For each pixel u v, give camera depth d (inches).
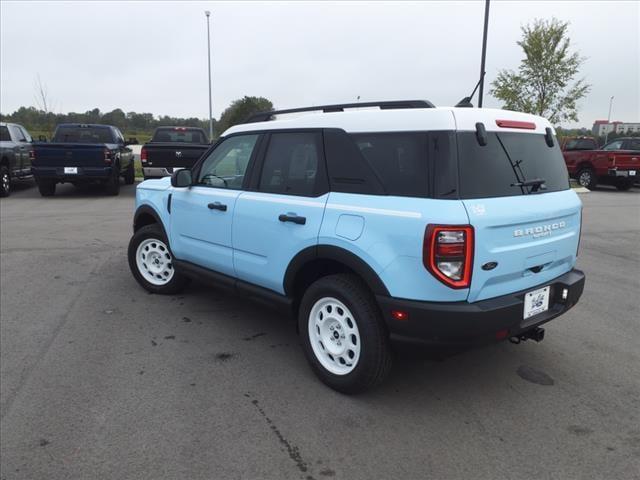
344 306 130.4
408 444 113.9
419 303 115.3
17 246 303.9
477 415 125.9
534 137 136.8
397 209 117.6
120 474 103.4
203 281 186.7
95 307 199.8
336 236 128.6
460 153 115.3
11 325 180.2
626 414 126.7
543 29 735.1
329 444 113.7
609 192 679.7
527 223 123.3
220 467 105.8
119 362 152.8
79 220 396.5
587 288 233.5
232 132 173.3
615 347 167.0
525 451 111.6
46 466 105.7
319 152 139.2
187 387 138.4
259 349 163.6
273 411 127.0
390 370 135.3
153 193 207.8
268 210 149.3
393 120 124.4
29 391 135.1
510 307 119.3
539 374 147.9
